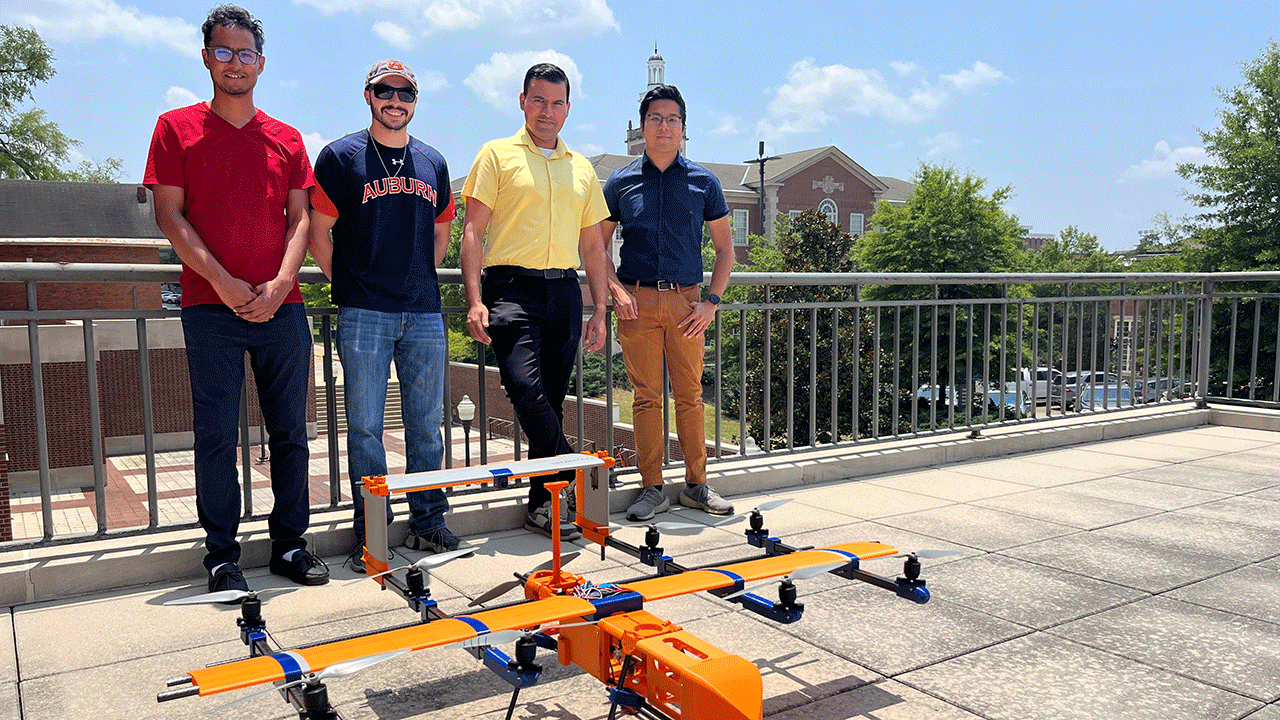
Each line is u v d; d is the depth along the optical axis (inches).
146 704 89.8
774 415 1050.7
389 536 153.5
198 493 127.7
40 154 1460.4
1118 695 92.0
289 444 134.2
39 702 90.6
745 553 144.2
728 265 182.5
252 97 128.2
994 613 117.3
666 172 173.8
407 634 68.6
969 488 197.8
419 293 145.5
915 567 89.4
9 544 132.3
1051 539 153.6
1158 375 291.4
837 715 87.0
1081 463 228.7
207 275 119.5
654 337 175.2
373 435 143.5
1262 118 1299.2
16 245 703.1
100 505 138.3
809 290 1069.8
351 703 90.1
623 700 66.5
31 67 1444.4
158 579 133.7
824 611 118.1
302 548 136.7
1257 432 277.0
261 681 60.2
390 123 138.9
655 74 2901.1
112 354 762.2
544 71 153.6
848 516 170.9
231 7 123.1
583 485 101.9
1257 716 87.0
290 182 132.9
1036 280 249.1
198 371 125.6
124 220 734.5
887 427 1059.9
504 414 930.7
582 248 166.9
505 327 152.9
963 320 1114.1
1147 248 2186.3
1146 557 142.9
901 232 1364.4
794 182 2217.0
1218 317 1023.6
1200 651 104.3
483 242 162.2
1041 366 1053.8
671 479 189.2
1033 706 89.3
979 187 1337.4
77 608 121.4
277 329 130.6
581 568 136.6
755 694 59.1
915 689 93.4
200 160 121.9
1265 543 151.0
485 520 164.1
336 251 141.2
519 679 66.2
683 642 66.9
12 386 614.2
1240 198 1299.2
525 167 152.4
